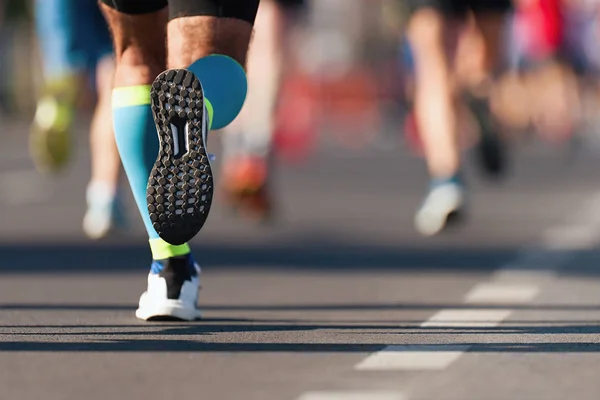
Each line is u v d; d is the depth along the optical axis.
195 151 7.35
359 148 40.59
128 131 7.99
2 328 8.03
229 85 7.80
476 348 7.25
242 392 6.02
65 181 25.61
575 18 36.69
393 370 6.56
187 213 7.38
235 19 7.86
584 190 22.95
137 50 8.05
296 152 34.31
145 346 7.29
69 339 7.56
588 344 7.41
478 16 16.81
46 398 5.91
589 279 11.27
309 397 5.90
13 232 15.83
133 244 14.38
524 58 38.66
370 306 9.45
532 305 9.49
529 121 42.94
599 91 43.56
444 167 15.28
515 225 16.69
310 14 68.12
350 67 67.62
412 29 15.28
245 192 16.55
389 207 19.69
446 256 13.27
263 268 12.27
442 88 15.21
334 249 14.01
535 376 6.42
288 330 7.97
